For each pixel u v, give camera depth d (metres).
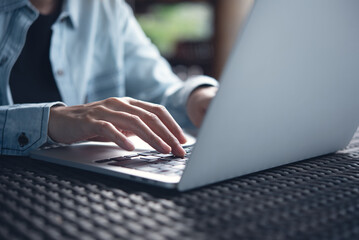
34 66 1.26
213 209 0.39
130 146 0.62
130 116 0.65
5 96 1.13
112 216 0.36
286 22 0.44
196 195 0.43
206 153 0.43
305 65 0.50
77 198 0.42
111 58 1.42
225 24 4.03
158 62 1.49
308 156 0.61
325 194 0.44
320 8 0.48
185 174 0.43
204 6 3.99
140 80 1.46
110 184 0.48
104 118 0.67
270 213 0.38
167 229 0.33
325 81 0.55
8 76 1.12
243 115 0.44
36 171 0.55
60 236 0.32
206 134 0.41
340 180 0.50
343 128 0.66
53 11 1.30
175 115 1.14
